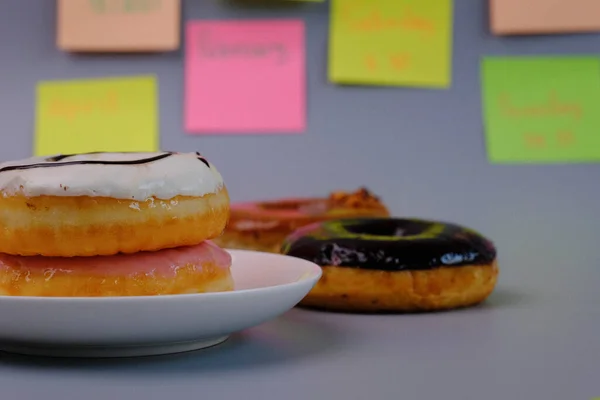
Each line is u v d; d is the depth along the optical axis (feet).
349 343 1.76
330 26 2.91
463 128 2.92
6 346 1.63
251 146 2.95
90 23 2.94
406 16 2.90
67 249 1.60
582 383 1.39
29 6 2.99
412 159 2.93
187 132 2.96
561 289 2.29
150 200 1.63
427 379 1.43
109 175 1.60
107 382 1.40
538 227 2.91
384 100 2.93
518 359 1.59
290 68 2.93
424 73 2.91
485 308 2.14
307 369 1.51
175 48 2.94
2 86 3.01
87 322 1.45
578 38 2.90
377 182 2.93
